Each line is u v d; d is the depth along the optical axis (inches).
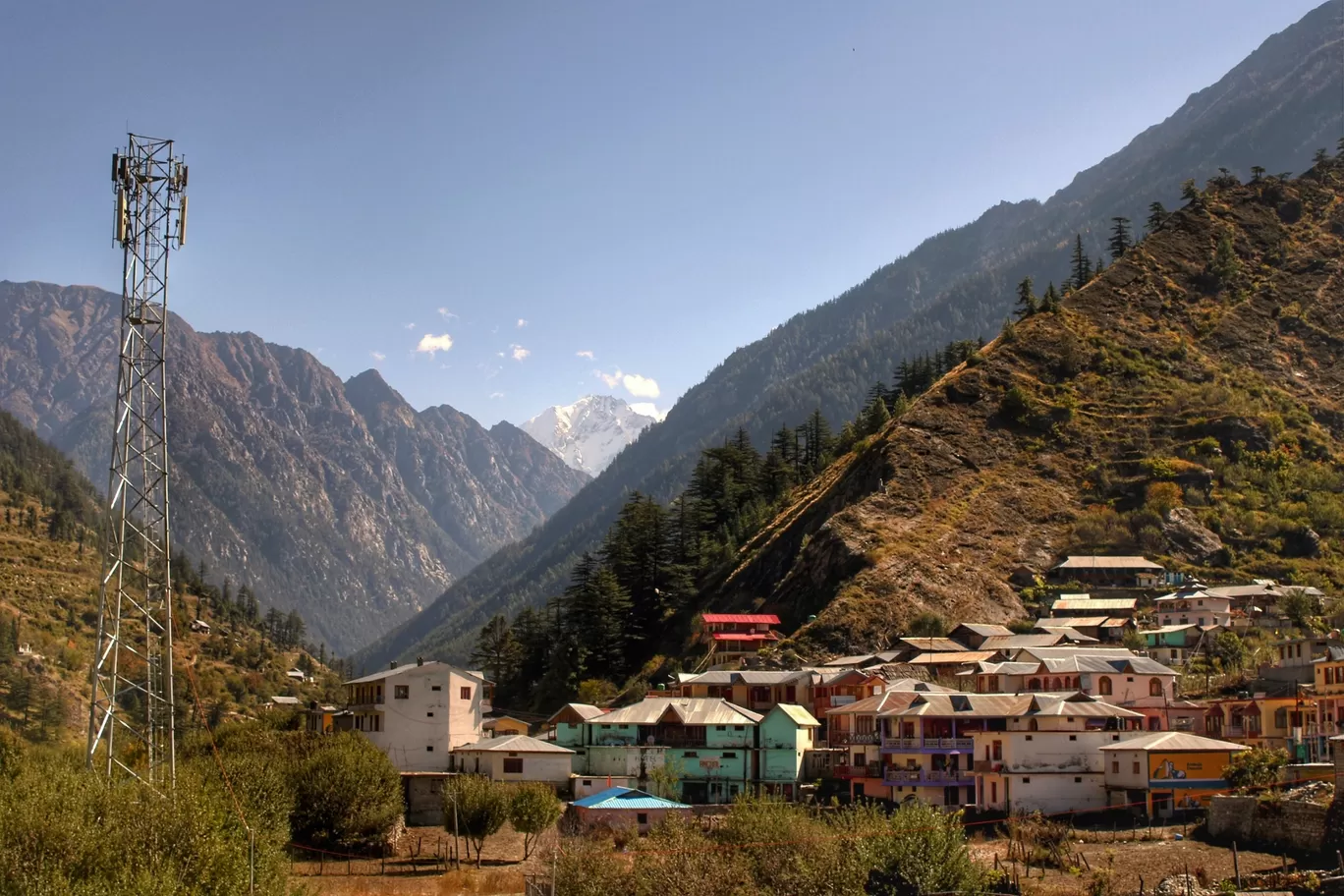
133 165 3420.3
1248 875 3036.4
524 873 3602.4
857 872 2967.5
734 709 5147.6
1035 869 3302.2
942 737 4411.9
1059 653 5561.0
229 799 3314.5
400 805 4138.8
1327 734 4261.8
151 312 3417.8
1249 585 7436.0
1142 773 3978.8
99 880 2482.8
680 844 3181.6
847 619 7130.9
